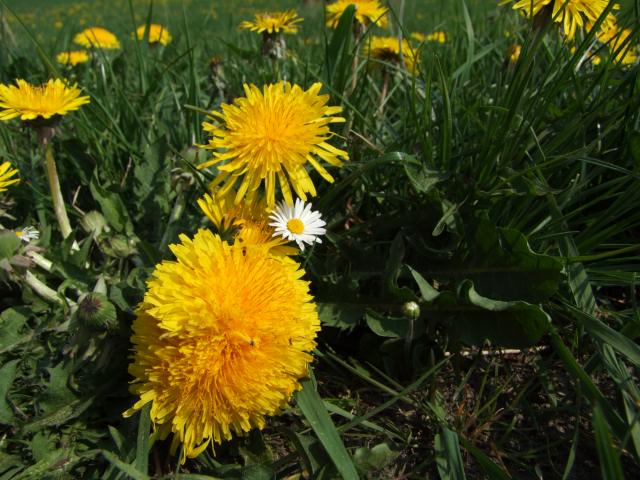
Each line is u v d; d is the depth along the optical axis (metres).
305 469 0.19
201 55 0.58
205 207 0.22
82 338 0.18
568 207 0.25
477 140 0.27
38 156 0.31
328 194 0.24
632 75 0.23
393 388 0.22
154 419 0.17
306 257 0.23
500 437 0.20
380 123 0.33
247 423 0.17
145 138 0.32
